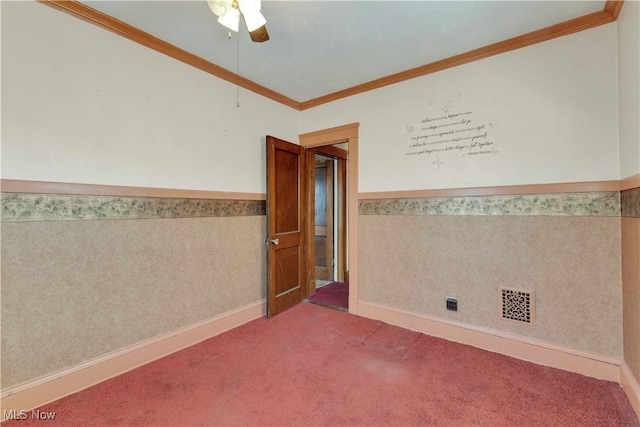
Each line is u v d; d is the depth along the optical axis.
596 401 1.76
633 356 1.74
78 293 1.91
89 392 1.88
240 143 2.99
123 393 1.87
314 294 3.93
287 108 3.54
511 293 2.32
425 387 1.92
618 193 1.94
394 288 2.93
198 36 2.24
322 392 1.88
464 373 2.08
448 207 2.61
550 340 2.17
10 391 1.66
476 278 2.48
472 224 2.49
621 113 1.87
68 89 1.87
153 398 1.82
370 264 3.10
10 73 1.66
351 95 3.24
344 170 4.63
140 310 2.21
